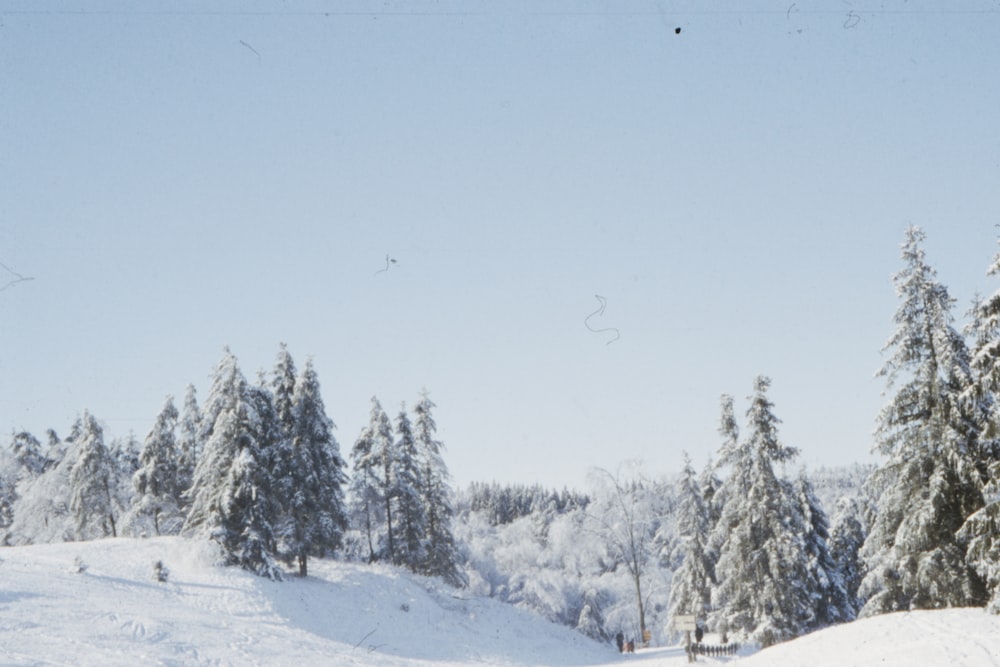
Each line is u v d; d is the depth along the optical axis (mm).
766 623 38844
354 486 58875
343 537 54688
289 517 47500
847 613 45375
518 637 49219
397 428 60000
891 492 29891
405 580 51781
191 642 26703
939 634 23375
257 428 45250
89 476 61156
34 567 35031
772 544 39531
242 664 25500
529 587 75812
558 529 72000
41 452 78438
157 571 37562
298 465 48625
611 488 57969
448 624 47062
